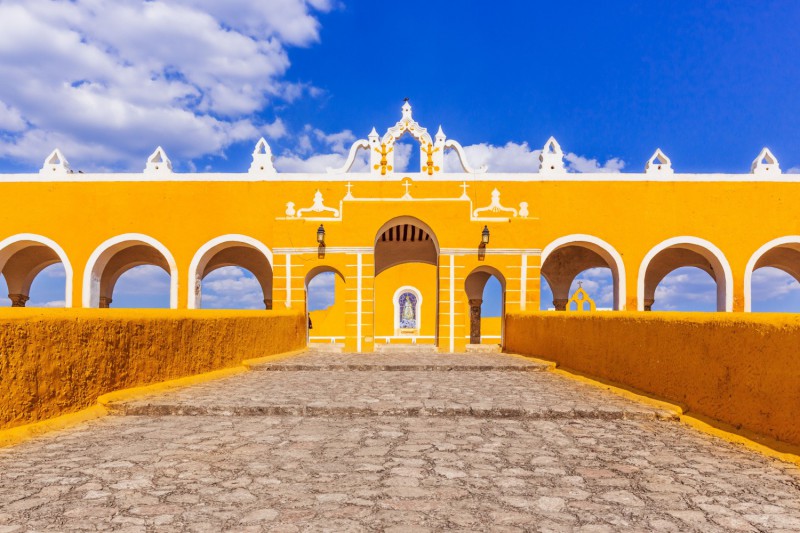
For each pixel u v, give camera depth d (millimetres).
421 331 25703
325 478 3645
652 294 21719
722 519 2961
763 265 20781
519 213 16906
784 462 4094
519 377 9461
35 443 4574
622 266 16891
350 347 16391
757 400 4770
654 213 17016
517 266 16625
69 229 17047
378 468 3889
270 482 3547
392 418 5777
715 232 16891
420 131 17516
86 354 5926
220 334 9875
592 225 17016
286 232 16688
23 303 20391
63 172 17297
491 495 3338
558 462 4090
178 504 3127
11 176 17078
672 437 4949
